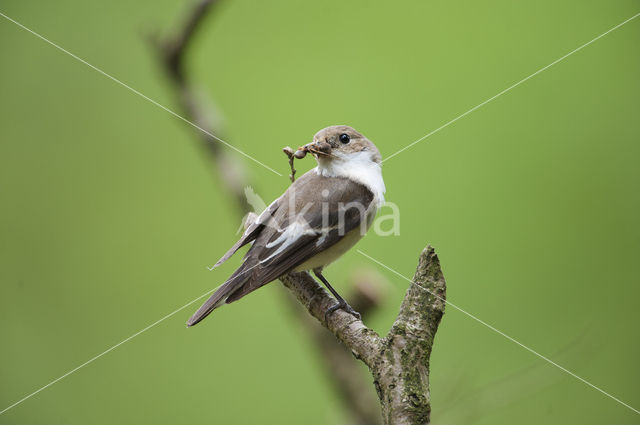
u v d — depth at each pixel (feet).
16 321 30.19
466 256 28.63
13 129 31.60
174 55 25.35
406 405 13.92
